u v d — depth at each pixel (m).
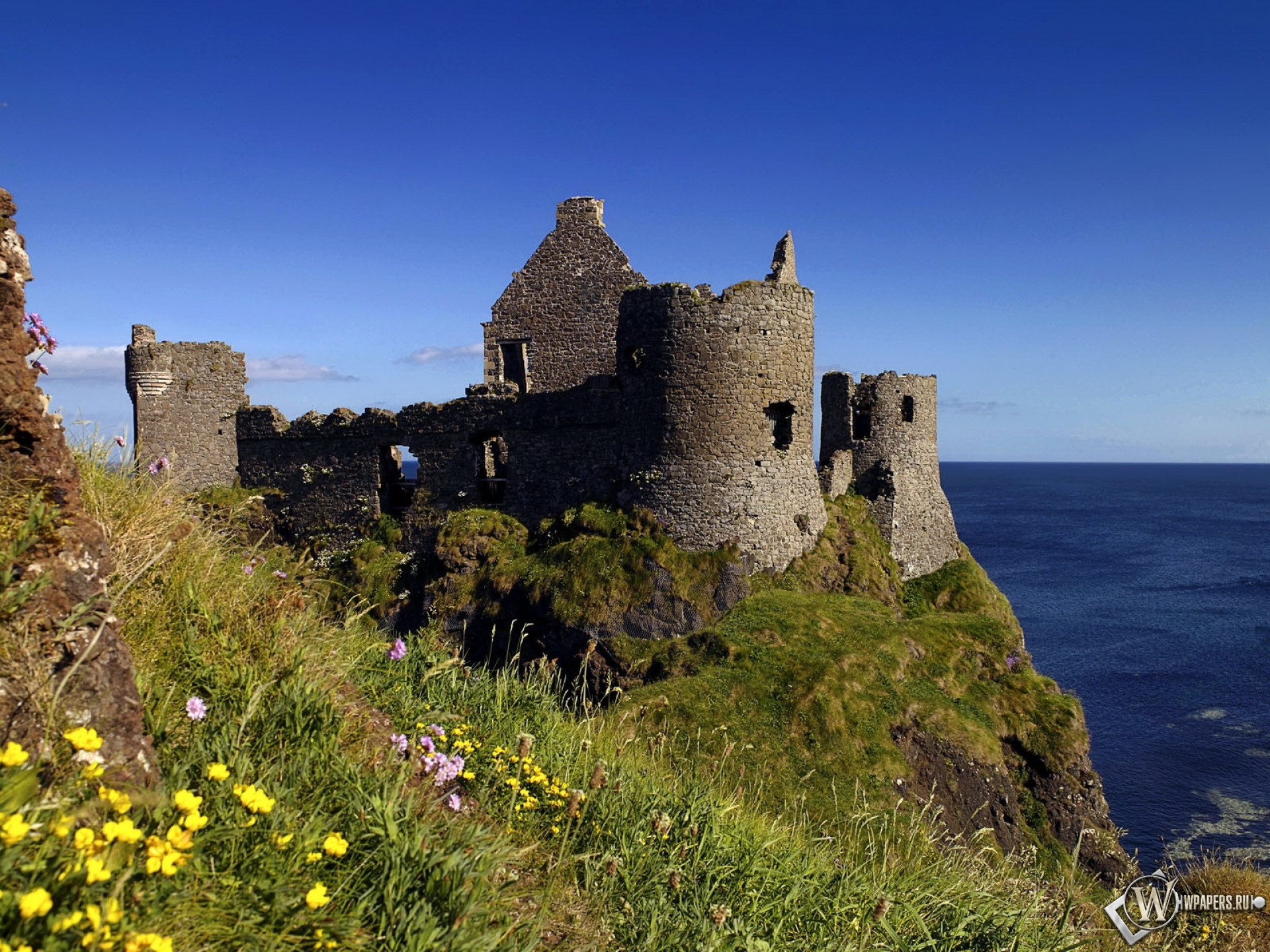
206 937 3.78
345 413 28.64
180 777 4.67
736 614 21.27
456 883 4.74
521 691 9.41
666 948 5.77
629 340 23.83
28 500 4.81
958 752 18.47
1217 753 38.56
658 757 10.82
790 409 24.33
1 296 5.01
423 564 26.50
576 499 25.44
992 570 91.19
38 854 3.45
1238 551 106.94
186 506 7.96
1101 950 10.81
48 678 4.41
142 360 28.09
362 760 5.77
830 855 8.44
